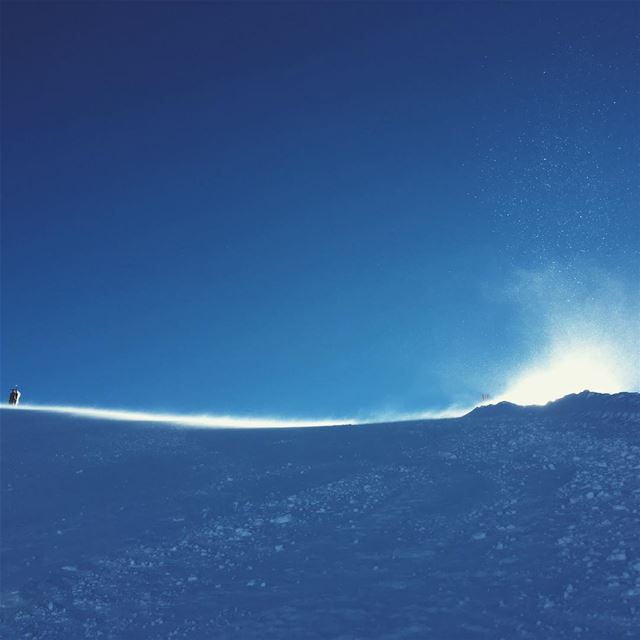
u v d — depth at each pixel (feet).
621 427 75.20
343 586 40.65
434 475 66.03
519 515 48.85
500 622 32.12
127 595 43.27
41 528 62.23
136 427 126.21
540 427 83.71
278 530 54.75
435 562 42.57
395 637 31.99
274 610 37.91
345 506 59.47
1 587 47.16
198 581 44.73
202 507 64.49
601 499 48.88
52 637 37.78
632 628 29.22
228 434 114.11
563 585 35.27
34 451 101.24
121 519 62.85
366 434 98.68
